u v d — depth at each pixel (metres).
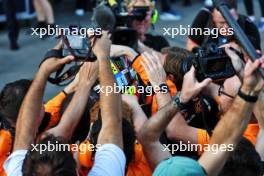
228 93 6.03
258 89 4.41
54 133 5.75
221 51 4.98
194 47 9.38
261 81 4.36
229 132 4.65
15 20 16.20
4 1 16.09
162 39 10.03
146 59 6.14
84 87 5.91
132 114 6.23
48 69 5.04
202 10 9.70
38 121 5.29
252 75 4.31
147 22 8.78
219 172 4.84
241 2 21.64
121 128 5.17
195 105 6.55
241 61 4.93
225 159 4.70
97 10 7.15
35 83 5.12
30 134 5.18
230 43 5.30
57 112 6.56
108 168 4.89
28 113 5.17
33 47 16.70
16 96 5.90
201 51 5.06
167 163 4.60
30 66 15.41
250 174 5.00
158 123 5.51
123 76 6.90
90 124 6.15
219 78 4.99
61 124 5.82
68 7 20.47
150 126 5.52
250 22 9.77
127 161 5.54
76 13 19.42
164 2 19.11
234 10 9.54
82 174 5.59
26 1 17.34
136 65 6.95
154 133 5.54
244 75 4.38
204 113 6.56
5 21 18.00
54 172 4.40
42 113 5.50
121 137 5.14
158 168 4.61
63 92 6.72
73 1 21.08
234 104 4.60
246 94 4.47
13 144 5.60
